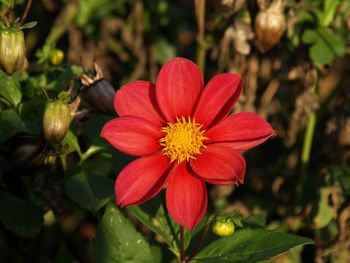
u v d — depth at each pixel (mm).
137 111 351
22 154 375
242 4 528
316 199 563
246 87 565
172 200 328
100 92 386
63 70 428
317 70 575
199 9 561
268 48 531
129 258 366
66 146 381
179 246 367
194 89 355
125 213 557
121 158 391
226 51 562
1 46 356
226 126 347
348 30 555
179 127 346
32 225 389
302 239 350
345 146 604
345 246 567
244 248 355
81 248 590
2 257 464
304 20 546
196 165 337
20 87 420
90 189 381
